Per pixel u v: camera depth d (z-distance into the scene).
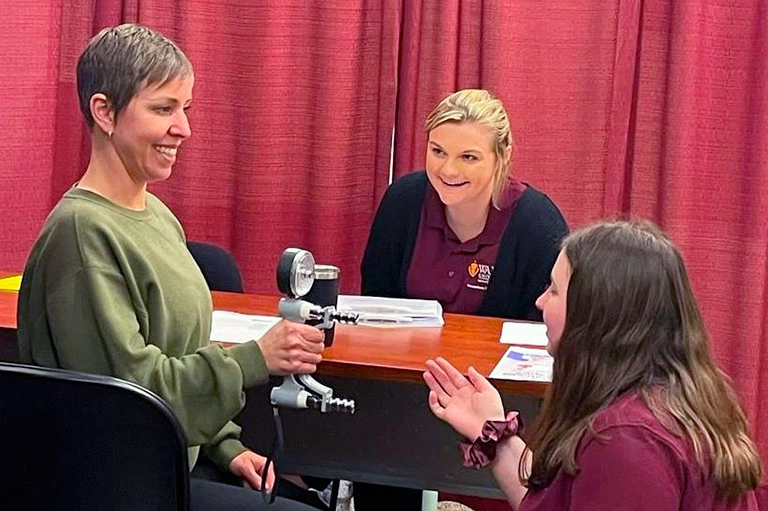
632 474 1.32
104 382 1.48
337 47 3.49
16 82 3.52
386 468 2.25
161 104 1.81
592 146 3.43
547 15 3.40
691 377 1.40
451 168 2.64
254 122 3.55
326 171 3.54
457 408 1.75
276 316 2.43
